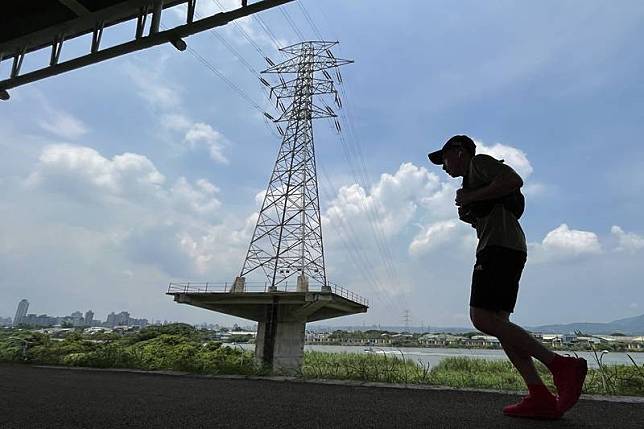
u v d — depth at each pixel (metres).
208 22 5.81
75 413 3.10
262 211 40.47
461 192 2.96
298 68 47.66
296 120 45.44
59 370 7.74
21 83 7.26
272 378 5.96
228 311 32.34
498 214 2.83
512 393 4.21
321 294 28.27
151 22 6.11
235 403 3.59
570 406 2.69
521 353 2.83
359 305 35.09
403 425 2.63
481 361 27.97
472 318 2.84
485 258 2.79
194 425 2.66
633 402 3.60
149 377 6.28
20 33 7.20
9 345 11.09
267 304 30.81
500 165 2.83
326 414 3.05
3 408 3.35
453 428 2.54
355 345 62.12
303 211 40.34
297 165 42.75
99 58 6.50
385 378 6.14
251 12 5.65
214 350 13.73
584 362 2.71
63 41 6.99
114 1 6.34
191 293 30.66
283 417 2.93
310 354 37.34
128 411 3.18
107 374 6.85
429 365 6.93
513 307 2.83
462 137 3.20
